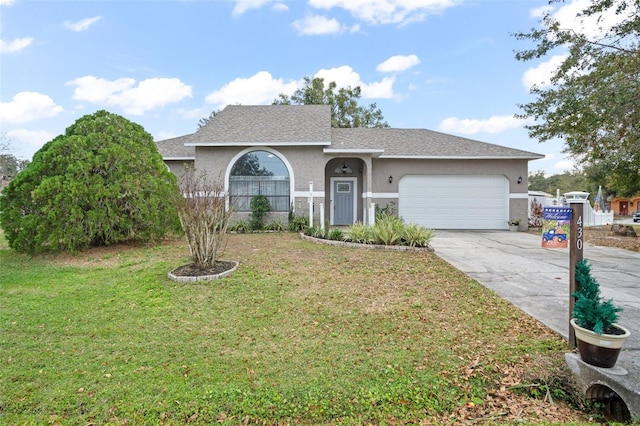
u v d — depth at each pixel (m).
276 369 3.35
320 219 13.96
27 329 4.22
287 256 7.95
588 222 18.84
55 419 2.66
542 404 3.04
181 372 3.28
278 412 2.78
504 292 5.66
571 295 3.67
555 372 3.38
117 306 4.99
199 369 3.33
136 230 9.18
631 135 9.52
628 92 8.23
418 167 15.64
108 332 4.15
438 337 4.05
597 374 3.06
